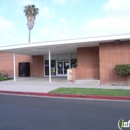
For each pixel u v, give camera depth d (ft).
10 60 92.58
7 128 16.51
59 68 82.38
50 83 53.88
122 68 45.47
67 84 50.49
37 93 36.81
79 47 59.41
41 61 87.15
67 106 25.73
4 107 25.27
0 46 60.54
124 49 47.88
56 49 64.59
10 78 74.95
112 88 41.16
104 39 45.83
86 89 39.19
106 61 49.60
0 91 40.63
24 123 17.92
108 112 22.12
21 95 36.68
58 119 19.21
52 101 29.73
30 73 89.10
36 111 22.81
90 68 58.29
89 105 26.35
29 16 121.49
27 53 78.48
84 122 18.10
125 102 28.60
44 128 16.40
